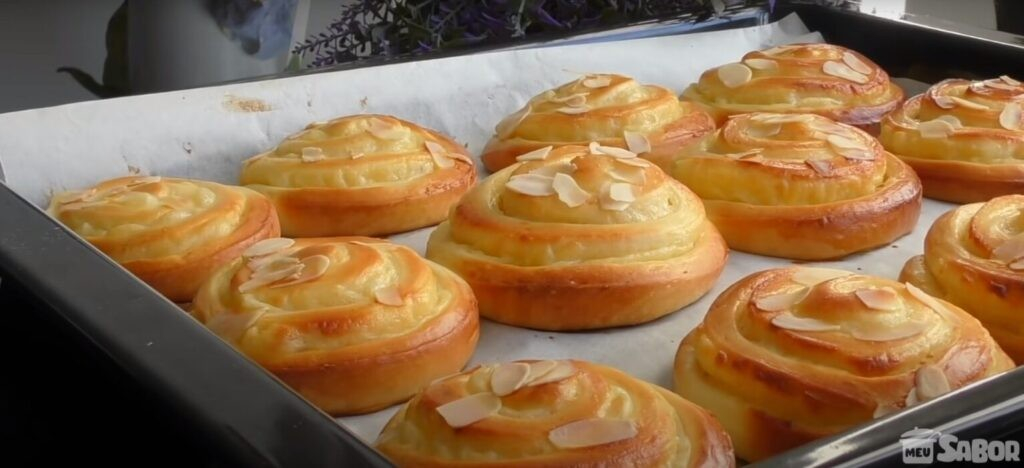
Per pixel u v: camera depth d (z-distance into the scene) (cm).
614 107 75
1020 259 61
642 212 65
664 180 66
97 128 69
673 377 59
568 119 74
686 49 82
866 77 79
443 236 67
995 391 46
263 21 80
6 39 95
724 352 57
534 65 79
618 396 53
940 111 74
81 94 97
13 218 55
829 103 78
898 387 54
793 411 55
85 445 54
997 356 57
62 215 65
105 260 52
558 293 62
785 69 79
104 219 65
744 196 69
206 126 71
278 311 59
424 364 59
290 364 57
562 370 53
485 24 81
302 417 43
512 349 62
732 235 69
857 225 68
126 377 46
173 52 80
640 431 51
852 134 72
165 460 50
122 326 48
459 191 72
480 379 53
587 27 83
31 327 56
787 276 60
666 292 63
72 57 98
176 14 79
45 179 67
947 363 55
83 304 49
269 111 73
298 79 74
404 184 71
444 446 52
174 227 65
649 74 81
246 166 71
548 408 52
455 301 61
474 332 61
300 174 70
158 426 50
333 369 57
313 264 60
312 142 71
